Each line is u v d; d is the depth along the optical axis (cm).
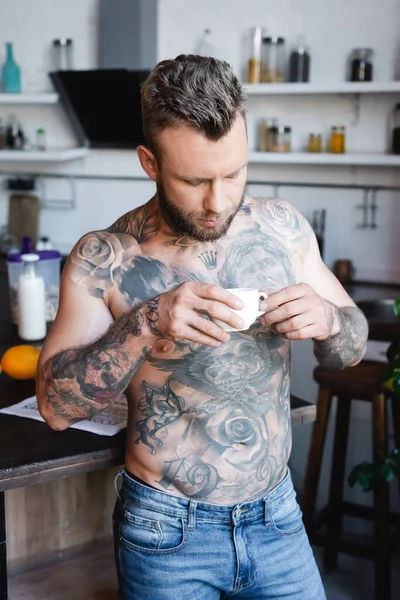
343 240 392
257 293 136
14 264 284
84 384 140
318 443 288
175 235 152
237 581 150
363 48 362
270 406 153
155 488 150
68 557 215
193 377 148
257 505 152
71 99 406
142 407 151
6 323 293
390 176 377
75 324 151
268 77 371
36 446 170
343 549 283
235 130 130
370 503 337
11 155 420
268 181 402
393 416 302
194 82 129
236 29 390
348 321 156
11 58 424
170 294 133
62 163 445
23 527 207
